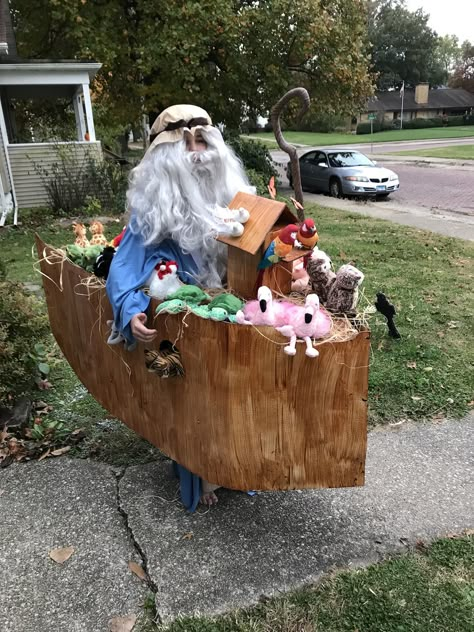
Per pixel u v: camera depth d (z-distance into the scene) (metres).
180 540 2.44
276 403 2.03
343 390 1.99
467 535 2.44
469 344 4.46
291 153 2.33
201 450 2.26
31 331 3.49
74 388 3.90
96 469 2.97
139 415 2.61
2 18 12.73
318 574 2.24
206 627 2.00
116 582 2.23
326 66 14.00
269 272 2.18
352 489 2.77
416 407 3.53
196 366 2.11
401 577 2.21
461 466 2.95
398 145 35.44
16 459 3.07
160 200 2.22
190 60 12.88
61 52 16.11
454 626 2.00
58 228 9.92
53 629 2.03
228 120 15.34
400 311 5.16
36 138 18.77
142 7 12.89
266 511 2.61
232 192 2.40
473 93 75.19
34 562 2.34
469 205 12.16
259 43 13.66
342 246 7.91
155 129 2.35
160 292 2.20
